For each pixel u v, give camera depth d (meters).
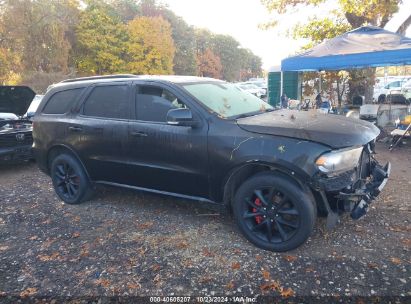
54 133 4.91
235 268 3.22
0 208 5.00
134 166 4.20
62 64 36.72
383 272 3.05
